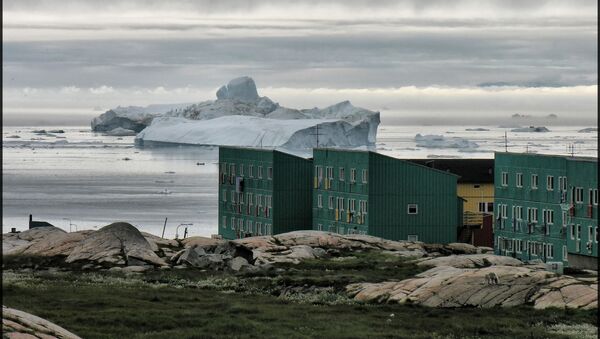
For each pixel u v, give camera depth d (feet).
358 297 453.17
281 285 493.77
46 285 474.49
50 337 284.00
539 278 445.37
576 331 382.01
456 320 403.54
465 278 442.91
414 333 380.37
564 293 432.25
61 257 567.59
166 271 536.42
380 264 581.53
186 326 386.32
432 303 434.71
